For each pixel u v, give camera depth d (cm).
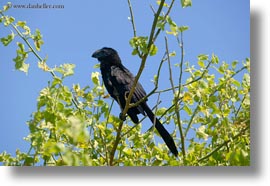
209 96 795
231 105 842
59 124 492
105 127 791
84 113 757
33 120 617
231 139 731
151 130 830
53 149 483
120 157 802
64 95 647
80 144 711
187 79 793
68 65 661
